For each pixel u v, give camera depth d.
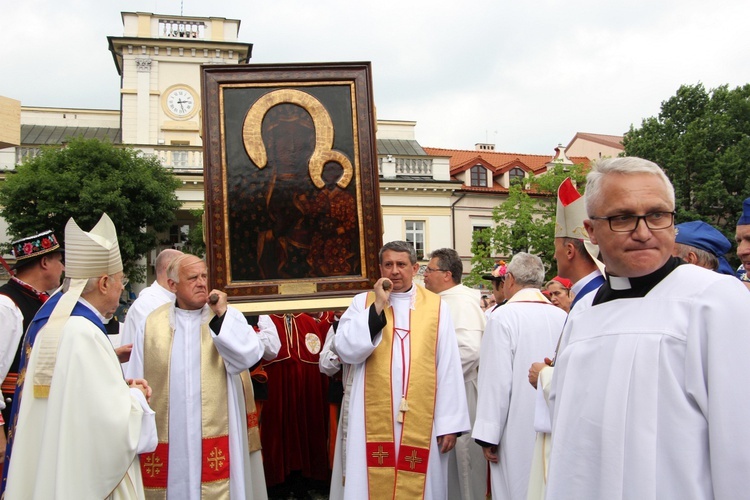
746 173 25.23
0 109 4.45
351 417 4.11
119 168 19.47
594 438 2.02
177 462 3.95
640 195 2.00
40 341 3.07
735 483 1.72
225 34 27.12
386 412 4.04
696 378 1.83
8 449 3.17
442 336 4.25
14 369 4.15
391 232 26.36
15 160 23.33
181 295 4.14
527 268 4.19
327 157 5.02
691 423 1.84
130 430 3.01
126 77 26.08
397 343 4.19
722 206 25.44
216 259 4.88
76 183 18.41
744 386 1.76
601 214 2.07
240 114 5.02
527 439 3.74
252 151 4.97
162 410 3.99
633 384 1.94
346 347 4.06
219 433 4.03
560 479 2.11
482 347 4.00
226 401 4.11
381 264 4.39
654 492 1.84
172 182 20.75
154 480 3.92
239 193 4.95
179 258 4.20
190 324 4.19
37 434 2.99
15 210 18.52
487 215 28.92
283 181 4.99
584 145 42.25
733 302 1.84
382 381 4.08
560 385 2.27
